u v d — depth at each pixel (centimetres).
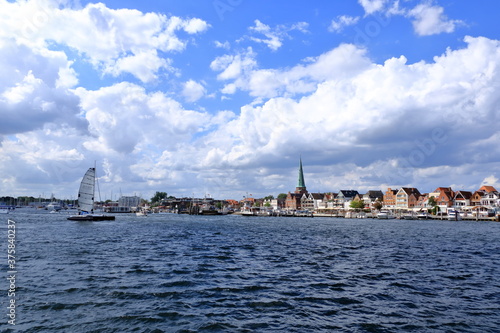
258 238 5662
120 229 7381
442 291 2181
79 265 2903
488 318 1692
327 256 3600
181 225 9488
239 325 1570
